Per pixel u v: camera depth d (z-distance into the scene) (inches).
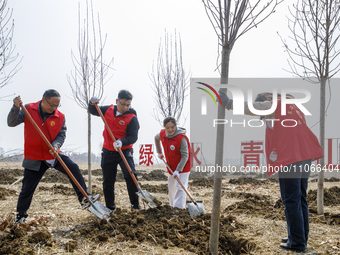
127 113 189.5
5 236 134.5
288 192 132.6
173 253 126.3
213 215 127.1
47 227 160.2
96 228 150.9
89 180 275.1
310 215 191.2
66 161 173.5
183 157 183.8
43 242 135.2
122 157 179.8
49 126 166.6
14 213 172.9
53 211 197.9
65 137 175.2
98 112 190.1
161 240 138.9
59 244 136.0
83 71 280.5
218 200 126.0
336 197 245.1
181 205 187.3
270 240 146.3
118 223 155.3
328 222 177.8
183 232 148.8
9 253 121.1
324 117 193.6
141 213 169.5
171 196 197.2
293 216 131.3
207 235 143.9
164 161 194.2
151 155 306.0
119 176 460.1
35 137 163.5
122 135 188.1
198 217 170.1
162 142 189.6
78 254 125.6
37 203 226.8
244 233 156.5
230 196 288.7
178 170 183.2
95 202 168.4
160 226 152.8
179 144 183.6
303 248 132.5
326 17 188.2
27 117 164.1
